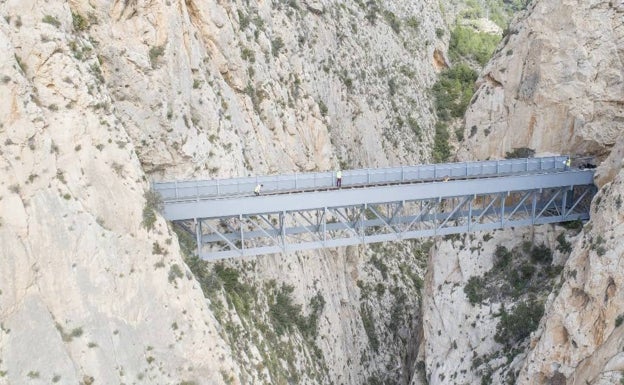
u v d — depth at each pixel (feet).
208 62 134.92
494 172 126.31
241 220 109.50
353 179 119.14
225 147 131.34
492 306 136.56
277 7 185.37
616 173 115.44
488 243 145.38
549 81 140.87
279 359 125.29
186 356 94.63
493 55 165.17
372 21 257.14
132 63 109.70
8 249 78.48
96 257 87.25
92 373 83.05
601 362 87.30
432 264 163.43
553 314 103.30
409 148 245.45
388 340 181.68
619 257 91.91
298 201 110.22
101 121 94.07
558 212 131.75
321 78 200.64
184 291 97.71
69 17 94.63
